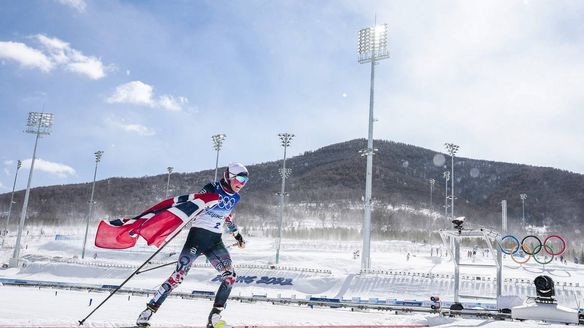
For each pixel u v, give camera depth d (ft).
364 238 141.90
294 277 145.38
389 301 97.91
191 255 12.43
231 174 13.26
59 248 252.62
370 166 145.38
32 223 481.46
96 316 25.85
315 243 281.33
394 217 524.93
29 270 176.55
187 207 12.41
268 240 312.71
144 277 161.17
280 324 16.21
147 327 11.60
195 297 100.73
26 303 46.98
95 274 169.48
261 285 143.95
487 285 126.21
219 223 13.08
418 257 215.92
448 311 55.83
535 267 180.34
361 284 133.69
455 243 45.85
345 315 67.15
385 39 151.53
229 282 12.93
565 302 116.26
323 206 606.14
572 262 225.56
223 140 187.52
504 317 42.88
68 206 630.74
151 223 12.44
